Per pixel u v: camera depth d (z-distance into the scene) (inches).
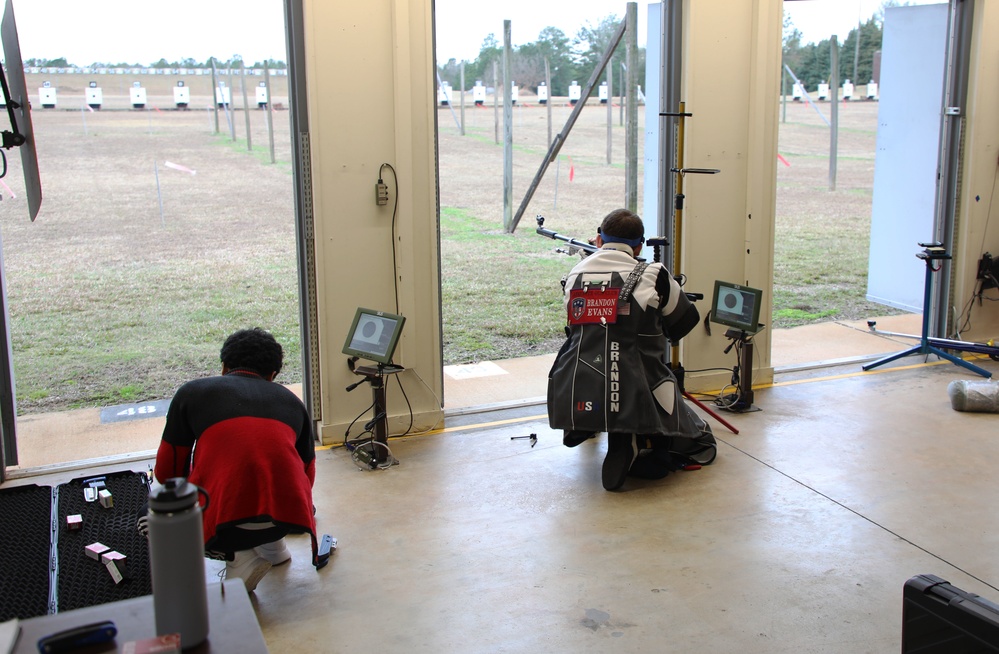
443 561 110.8
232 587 50.7
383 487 135.4
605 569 108.2
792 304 271.6
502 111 267.9
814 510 125.0
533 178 271.7
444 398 182.9
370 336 141.1
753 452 149.2
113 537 111.2
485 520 123.3
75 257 233.9
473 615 97.7
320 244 147.0
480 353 219.9
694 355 182.4
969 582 103.3
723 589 102.6
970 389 168.4
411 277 153.9
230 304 231.6
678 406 132.8
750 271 182.4
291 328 224.1
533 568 108.7
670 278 133.0
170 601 44.1
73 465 143.4
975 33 199.0
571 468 143.6
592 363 130.1
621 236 136.3
